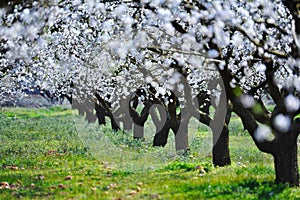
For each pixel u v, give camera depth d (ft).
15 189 74.95
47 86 154.61
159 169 97.66
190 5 74.13
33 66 123.44
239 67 92.99
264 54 70.74
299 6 67.26
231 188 71.77
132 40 82.02
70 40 114.42
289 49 79.10
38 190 74.23
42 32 80.43
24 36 79.61
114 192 71.20
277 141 73.97
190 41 76.64
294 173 74.28
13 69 118.42
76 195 69.82
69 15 94.48
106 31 91.66
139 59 108.06
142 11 87.76
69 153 126.62
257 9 70.23
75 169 99.25
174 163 103.14
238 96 74.49
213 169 95.45
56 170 97.96
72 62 131.75
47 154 124.88
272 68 73.26
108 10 88.43
